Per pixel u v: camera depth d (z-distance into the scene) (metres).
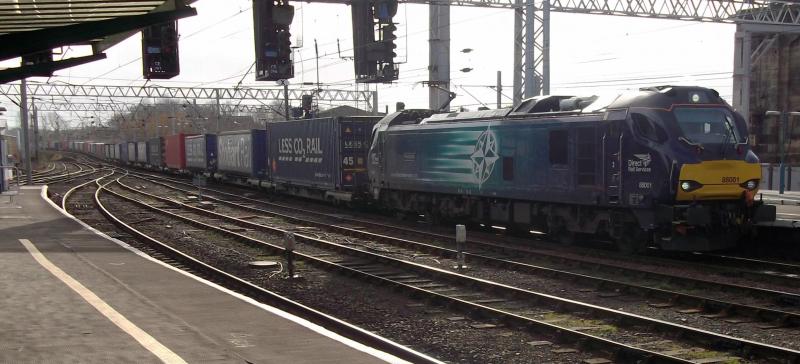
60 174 60.69
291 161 34.53
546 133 18.00
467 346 9.14
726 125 15.70
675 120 15.35
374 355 7.15
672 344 8.92
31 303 9.31
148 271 12.15
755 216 15.66
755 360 8.17
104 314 8.68
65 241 16.36
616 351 8.44
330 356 7.10
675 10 34.56
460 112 22.41
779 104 52.31
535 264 15.59
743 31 37.62
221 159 46.94
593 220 17.16
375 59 19.89
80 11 8.65
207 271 14.83
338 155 28.86
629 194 15.70
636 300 11.76
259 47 18.56
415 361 8.16
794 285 12.77
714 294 12.16
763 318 10.22
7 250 14.73
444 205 23.03
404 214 26.05
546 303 11.27
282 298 11.59
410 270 14.70
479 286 12.73
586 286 13.02
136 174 62.97
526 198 18.83
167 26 17.53
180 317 8.77
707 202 15.34
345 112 63.97
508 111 19.88
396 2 19.84
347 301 12.05
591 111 16.84
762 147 53.06
